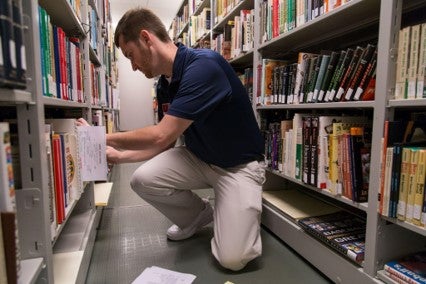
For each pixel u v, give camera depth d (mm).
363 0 1051
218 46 2758
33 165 712
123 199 2309
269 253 1463
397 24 929
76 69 1285
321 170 1279
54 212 853
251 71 2045
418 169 857
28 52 679
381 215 994
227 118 1346
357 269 1073
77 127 1095
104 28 2982
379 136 981
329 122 1265
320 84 1335
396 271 965
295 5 1500
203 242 1552
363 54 1113
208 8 3303
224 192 1374
